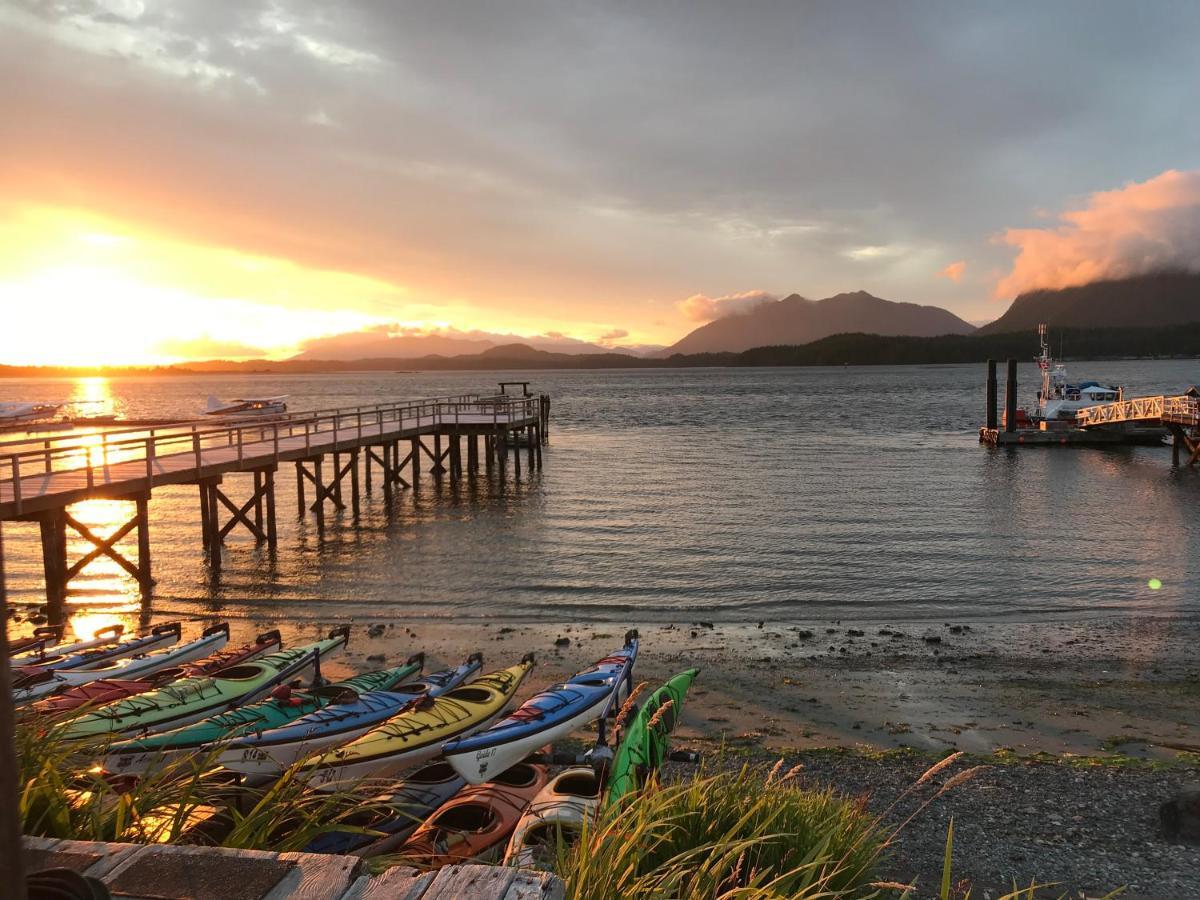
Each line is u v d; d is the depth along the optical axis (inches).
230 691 389.4
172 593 709.3
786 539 912.3
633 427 2581.2
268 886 81.3
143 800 125.8
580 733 398.0
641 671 516.1
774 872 164.2
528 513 1103.6
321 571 786.2
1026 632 599.8
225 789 153.5
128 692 376.8
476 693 398.6
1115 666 527.2
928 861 273.6
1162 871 264.1
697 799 176.2
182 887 81.2
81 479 699.4
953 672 517.3
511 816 273.0
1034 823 304.2
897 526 978.1
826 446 1930.4
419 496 1278.3
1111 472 1446.9
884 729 431.8
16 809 46.1
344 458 1718.8
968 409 3280.0
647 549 872.9
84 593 713.0
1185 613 640.4
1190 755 382.3
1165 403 1515.7
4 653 45.1
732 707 461.4
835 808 201.9
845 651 557.3
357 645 564.1
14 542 962.1
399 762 335.9
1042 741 416.8
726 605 671.8
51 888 65.7
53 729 147.5
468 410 1692.9
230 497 1279.5
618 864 118.0
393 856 117.8
